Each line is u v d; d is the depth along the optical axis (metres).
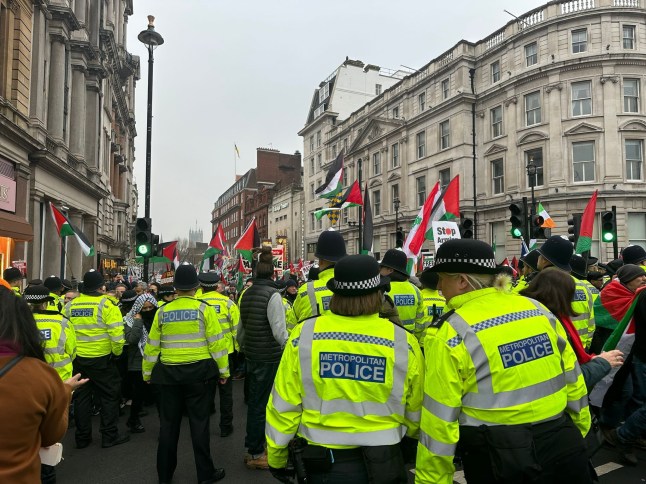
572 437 2.19
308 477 2.26
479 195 28.28
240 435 5.95
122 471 4.82
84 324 5.45
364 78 49.78
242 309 5.00
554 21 24.22
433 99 31.97
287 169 73.75
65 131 21.84
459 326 2.18
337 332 2.33
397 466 2.20
